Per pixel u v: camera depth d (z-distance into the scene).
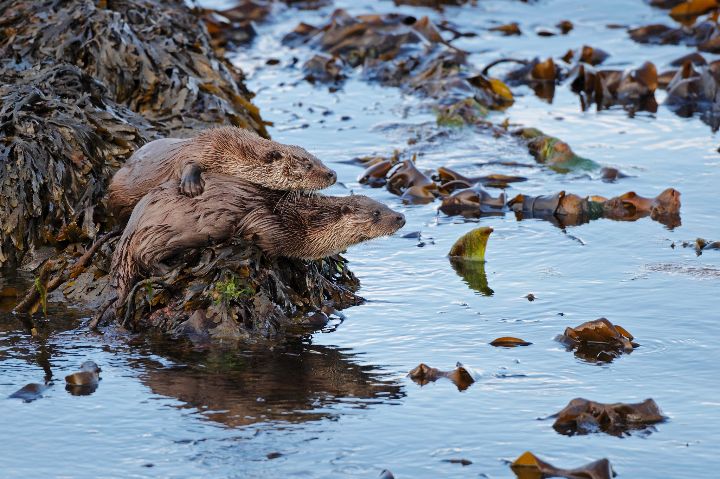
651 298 26.38
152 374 22.41
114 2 37.41
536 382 22.05
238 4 58.16
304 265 26.52
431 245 30.56
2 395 21.41
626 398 21.23
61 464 19.00
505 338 24.02
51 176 28.70
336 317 25.64
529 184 35.69
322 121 42.41
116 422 20.38
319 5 60.31
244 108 36.75
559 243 30.53
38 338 24.14
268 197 25.38
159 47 35.16
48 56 33.59
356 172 36.88
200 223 24.72
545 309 25.94
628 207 33.16
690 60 48.59
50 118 29.66
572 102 45.66
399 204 34.12
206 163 25.42
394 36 51.72
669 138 40.31
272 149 25.48
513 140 40.47
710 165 37.12
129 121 31.17
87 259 26.62
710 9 56.59
